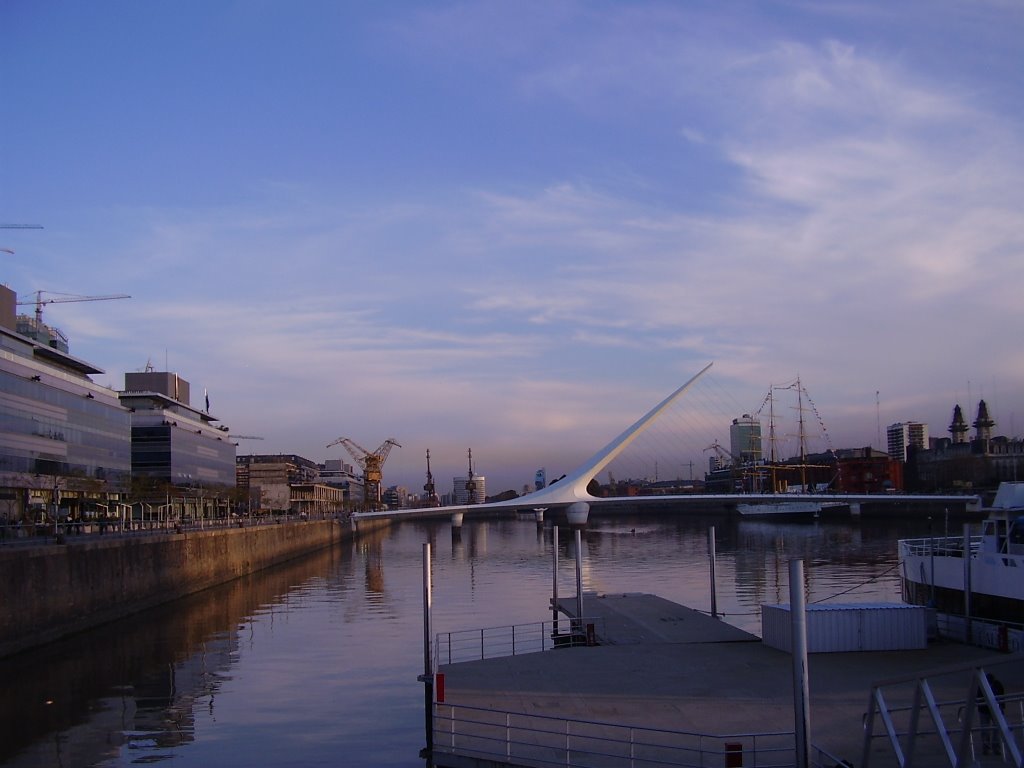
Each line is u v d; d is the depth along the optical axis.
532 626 58.34
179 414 169.12
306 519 169.12
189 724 36.31
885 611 34.44
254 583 97.00
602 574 99.94
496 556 139.00
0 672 46.34
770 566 106.94
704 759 22.44
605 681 30.75
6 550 48.28
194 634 59.03
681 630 42.22
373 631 59.00
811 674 30.88
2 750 33.22
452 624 61.31
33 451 93.50
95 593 60.81
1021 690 27.41
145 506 132.88
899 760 18.23
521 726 25.52
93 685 43.41
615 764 22.06
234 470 195.38
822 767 21.39
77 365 121.69
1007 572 33.06
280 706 38.84
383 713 37.31
